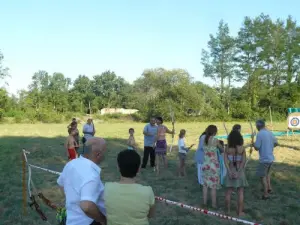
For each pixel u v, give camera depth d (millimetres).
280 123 48781
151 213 3311
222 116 58969
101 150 3582
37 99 80438
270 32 65000
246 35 67375
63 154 16484
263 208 7953
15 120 55031
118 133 30203
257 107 61938
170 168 12656
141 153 16797
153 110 59094
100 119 63531
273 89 63719
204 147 7980
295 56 64688
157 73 64688
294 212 7668
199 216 7406
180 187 9883
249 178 10742
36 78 124188
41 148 17359
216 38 68812
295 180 10625
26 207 7941
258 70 64812
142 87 66375
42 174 11727
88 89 112188
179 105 58312
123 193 3203
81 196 3254
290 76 63656
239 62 68062
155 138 11812
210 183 7902
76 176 3383
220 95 69500
